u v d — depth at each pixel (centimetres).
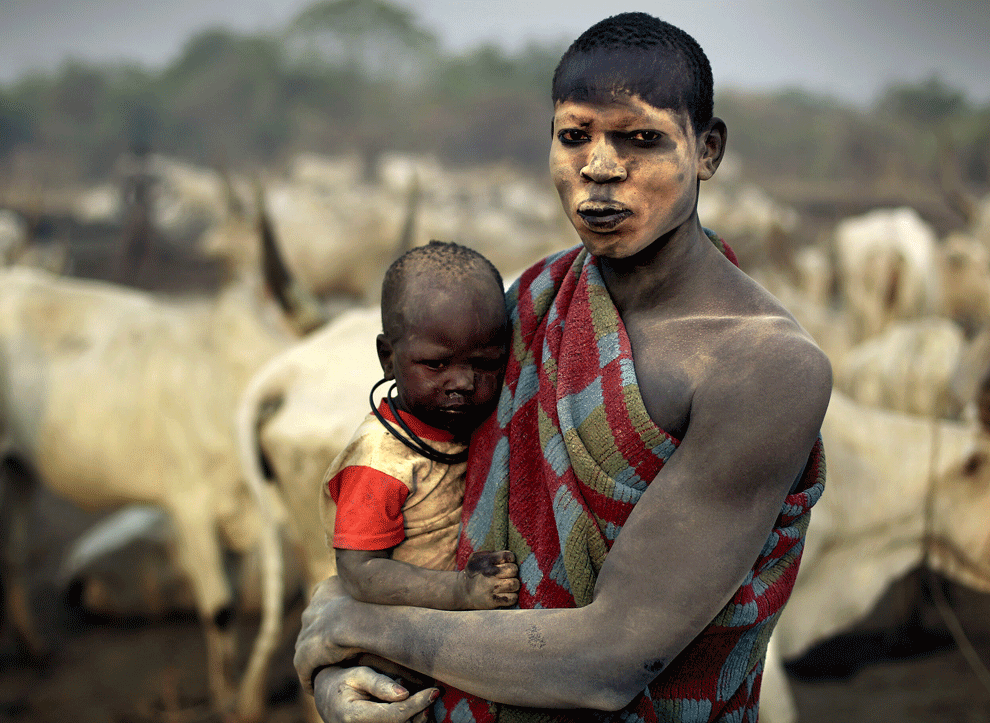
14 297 501
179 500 456
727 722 137
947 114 4559
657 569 119
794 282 961
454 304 135
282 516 406
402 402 144
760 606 127
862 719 420
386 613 138
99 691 459
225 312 468
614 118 122
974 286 876
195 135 4572
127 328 481
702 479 119
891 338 592
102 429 465
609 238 126
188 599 552
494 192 2769
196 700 448
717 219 1176
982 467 357
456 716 136
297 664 149
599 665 121
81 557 558
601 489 125
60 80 5144
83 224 2044
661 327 132
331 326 345
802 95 5391
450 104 4547
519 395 139
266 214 440
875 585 367
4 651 507
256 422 333
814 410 119
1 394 495
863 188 3281
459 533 144
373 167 4147
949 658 483
